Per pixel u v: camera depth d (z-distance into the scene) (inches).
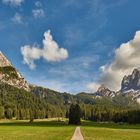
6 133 3641.7
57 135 3164.4
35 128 5280.5
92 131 4274.1
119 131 4495.6
